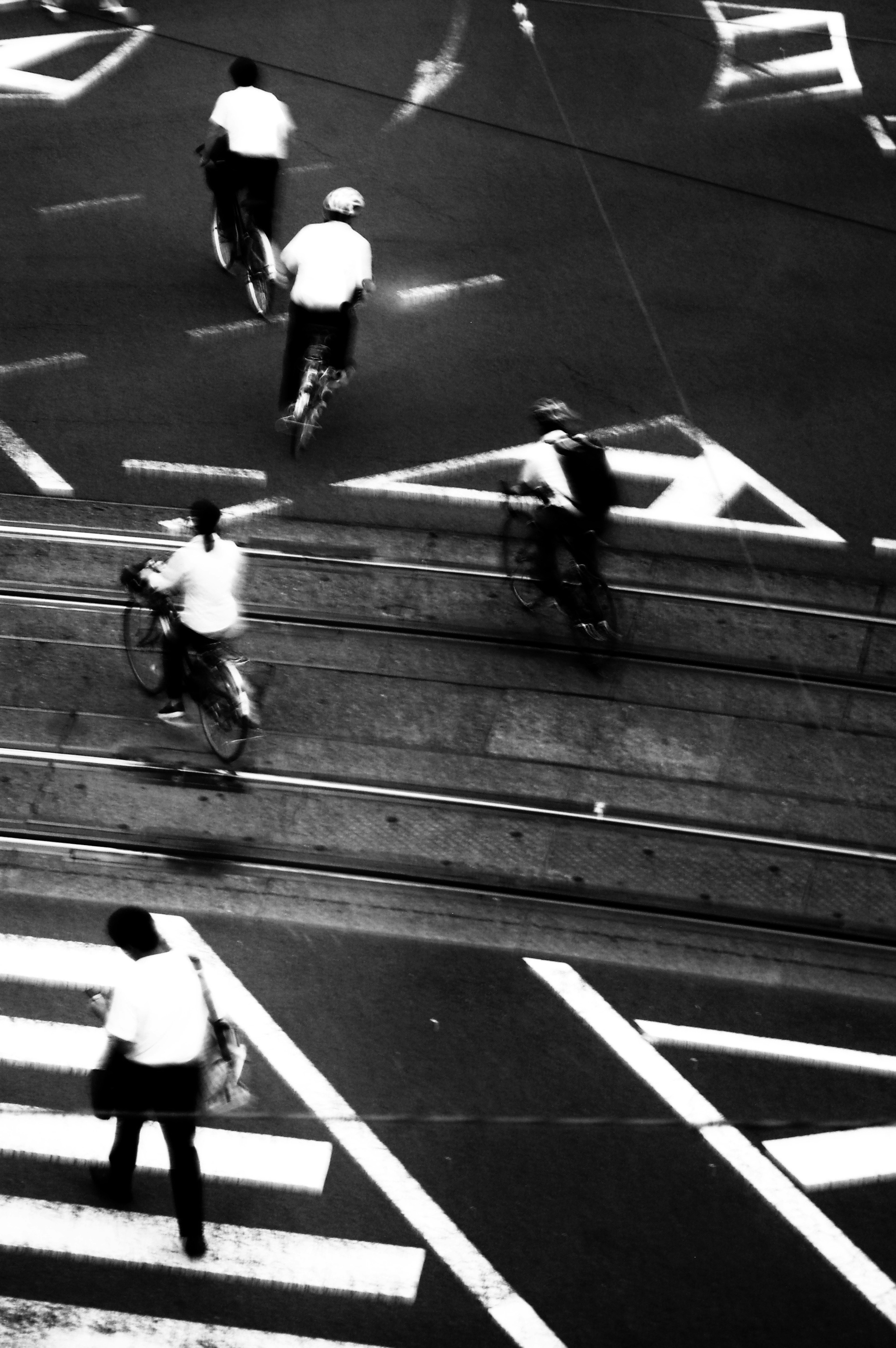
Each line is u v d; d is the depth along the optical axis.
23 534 12.48
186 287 15.30
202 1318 7.76
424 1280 7.95
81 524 12.59
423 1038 9.16
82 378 14.08
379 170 17.09
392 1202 8.30
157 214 16.31
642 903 10.07
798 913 10.07
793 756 11.16
